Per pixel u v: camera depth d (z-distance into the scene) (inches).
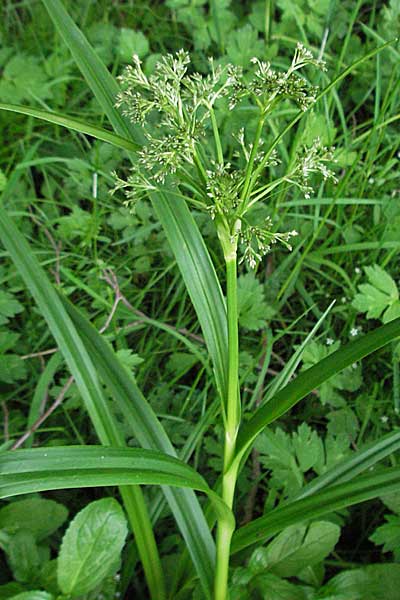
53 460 22.2
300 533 27.8
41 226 42.4
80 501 35.4
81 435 37.2
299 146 40.9
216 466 33.9
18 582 27.1
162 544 32.5
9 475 21.8
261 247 22.5
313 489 28.1
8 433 36.4
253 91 21.7
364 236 41.4
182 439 35.6
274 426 37.1
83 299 41.4
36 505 29.2
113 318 39.0
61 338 28.8
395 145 42.4
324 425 37.9
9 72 46.8
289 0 46.9
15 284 41.1
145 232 41.6
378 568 27.8
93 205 44.4
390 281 35.8
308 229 41.9
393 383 36.7
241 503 35.3
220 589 26.1
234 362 23.2
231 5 54.2
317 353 36.0
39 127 48.3
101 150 45.0
